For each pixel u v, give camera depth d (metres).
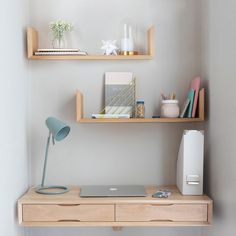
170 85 2.26
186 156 1.99
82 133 2.25
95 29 2.24
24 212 1.90
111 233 2.27
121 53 2.15
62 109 2.24
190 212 1.91
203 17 2.20
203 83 2.21
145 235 2.27
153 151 2.26
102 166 2.26
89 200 1.91
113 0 2.24
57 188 2.17
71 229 2.27
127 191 2.05
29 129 2.24
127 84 2.22
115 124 2.26
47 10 2.23
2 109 1.69
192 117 2.10
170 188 2.19
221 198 1.86
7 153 1.77
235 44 1.67
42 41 2.23
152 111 2.26
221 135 1.87
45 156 2.12
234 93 1.68
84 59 2.16
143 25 2.24
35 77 2.23
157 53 2.25
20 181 2.03
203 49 2.20
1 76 1.67
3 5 1.71
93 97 2.25
